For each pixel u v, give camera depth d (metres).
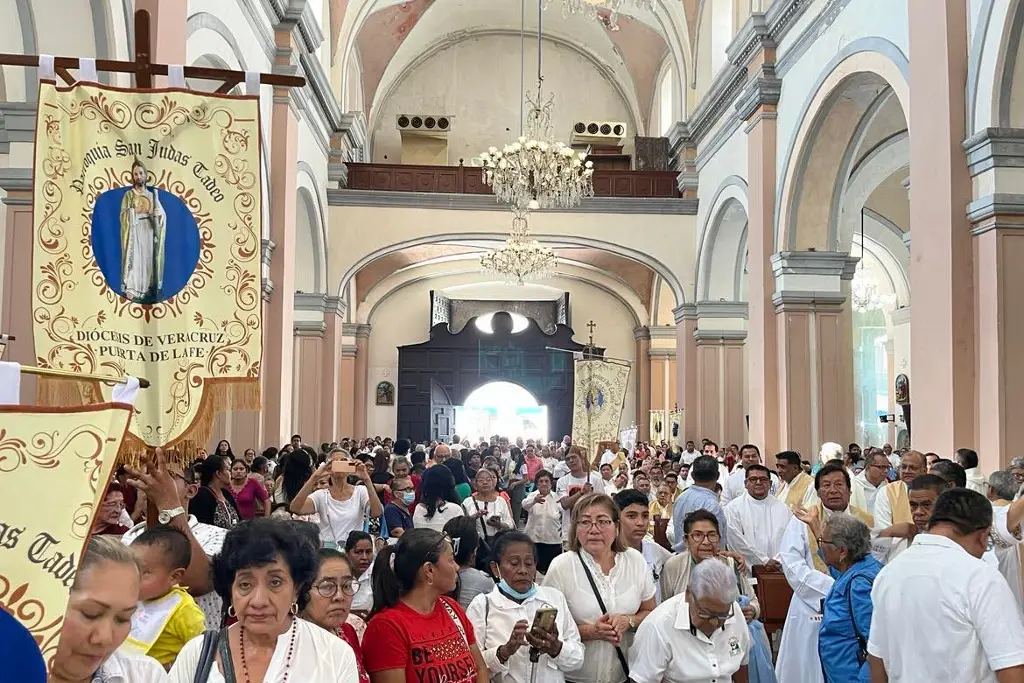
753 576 5.88
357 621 3.86
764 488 6.05
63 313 4.07
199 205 4.29
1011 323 8.44
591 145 24.52
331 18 18.94
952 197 8.88
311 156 17.50
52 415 2.12
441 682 3.28
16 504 2.06
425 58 25.25
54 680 2.05
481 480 8.10
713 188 18.67
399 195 19.78
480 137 25.27
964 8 9.05
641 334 26.30
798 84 13.81
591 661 4.07
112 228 4.18
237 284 4.28
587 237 20.03
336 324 19.34
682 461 15.85
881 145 14.85
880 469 7.12
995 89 8.54
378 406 26.73
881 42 10.93
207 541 4.27
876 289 23.00
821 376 13.93
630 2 20.80
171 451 4.14
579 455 9.99
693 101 20.06
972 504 3.36
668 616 3.81
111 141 4.23
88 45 7.96
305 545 2.59
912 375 9.49
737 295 19.77
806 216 14.11
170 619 3.15
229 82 4.45
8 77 8.23
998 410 8.40
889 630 3.36
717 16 18.92
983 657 3.16
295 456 6.91
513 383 26.50
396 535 6.28
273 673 2.48
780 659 5.08
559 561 4.25
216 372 4.21
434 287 27.31
